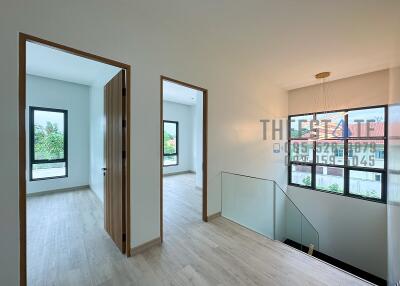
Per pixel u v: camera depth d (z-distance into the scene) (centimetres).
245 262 219
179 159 768
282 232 362
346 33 265
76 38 186
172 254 232
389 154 341
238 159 385
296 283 188
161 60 257
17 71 156
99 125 425
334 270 206
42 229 293
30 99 443
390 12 219
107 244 253
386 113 394
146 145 243
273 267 211
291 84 492
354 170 446
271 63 367
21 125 159
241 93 389
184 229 298
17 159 157
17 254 157
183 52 284
